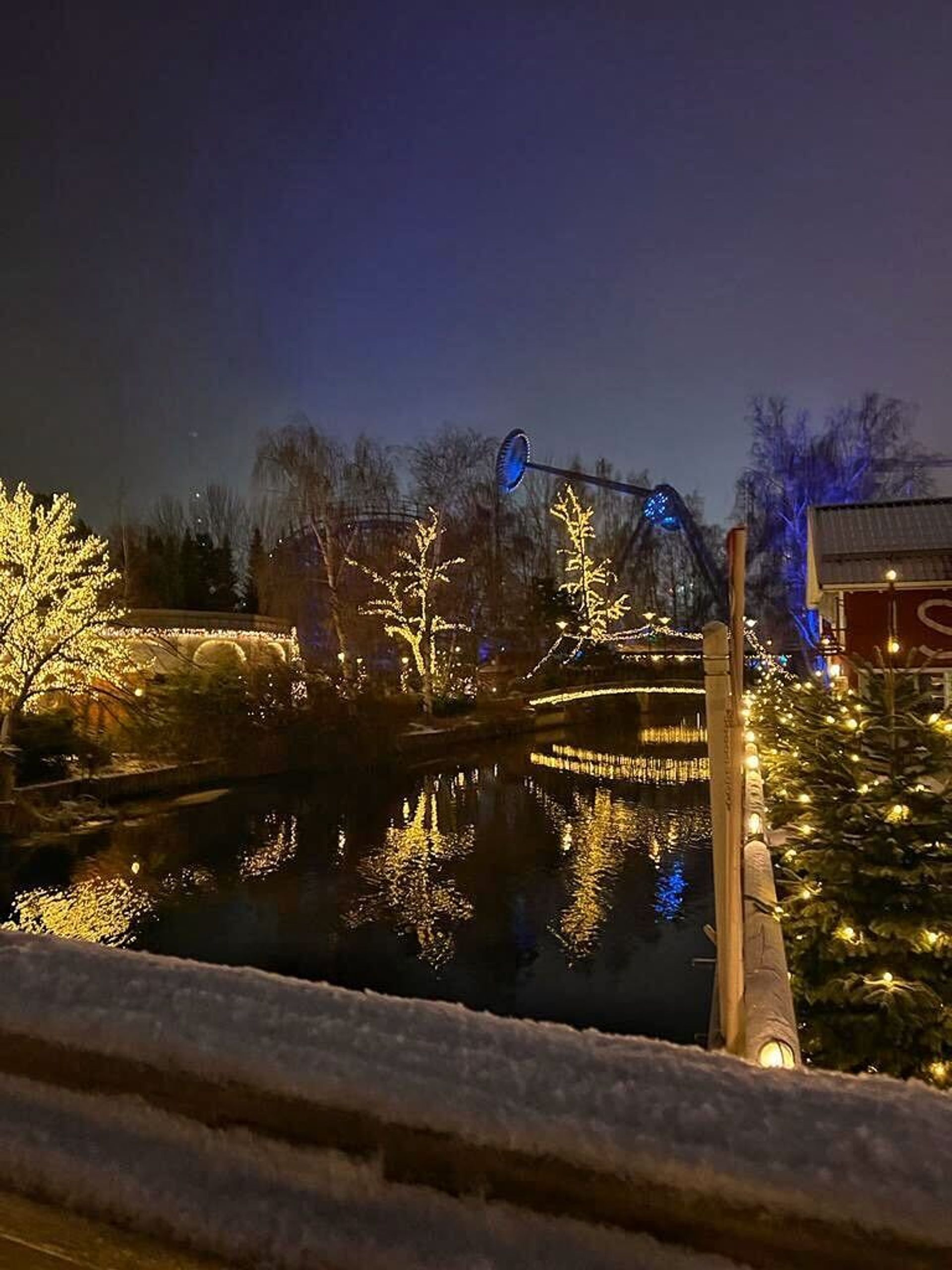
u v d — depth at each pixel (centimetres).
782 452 3122
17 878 1112
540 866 1180
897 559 1262
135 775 1669
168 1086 154
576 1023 687
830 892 453
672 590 4434
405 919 949
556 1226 128
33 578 1593
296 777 1980
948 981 427
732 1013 302
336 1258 135
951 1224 108
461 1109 133
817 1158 117
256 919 948
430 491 3338
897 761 482
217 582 3809
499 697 3316
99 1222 151
